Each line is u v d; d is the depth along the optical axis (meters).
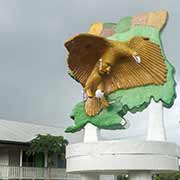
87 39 22.05
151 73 21.80
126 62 22.31
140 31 22.73
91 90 22.91
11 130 40.38
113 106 22.33
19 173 36.81
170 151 20.83
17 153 38.56
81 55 22.97
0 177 35.91
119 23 23.83
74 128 23.06
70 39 21.98
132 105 21.88
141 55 22.00
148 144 20.44
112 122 22.05
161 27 22.39
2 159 38.16
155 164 20.36
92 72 23.11
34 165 39.16
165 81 21.50
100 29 24.19
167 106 21.38
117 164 20.38
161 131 21.06
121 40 23.12
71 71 23.64
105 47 22.39
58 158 39.97
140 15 23.30
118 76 22.53
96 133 22.45
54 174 38.84
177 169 21.19
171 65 21.69
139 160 20.30
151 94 21.52
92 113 22.64
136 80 22.06
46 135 36.84
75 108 23.48
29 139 38.16
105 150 20.70
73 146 21.97
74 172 22.42
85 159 21.19
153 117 21.25
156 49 21.91
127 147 20.42
